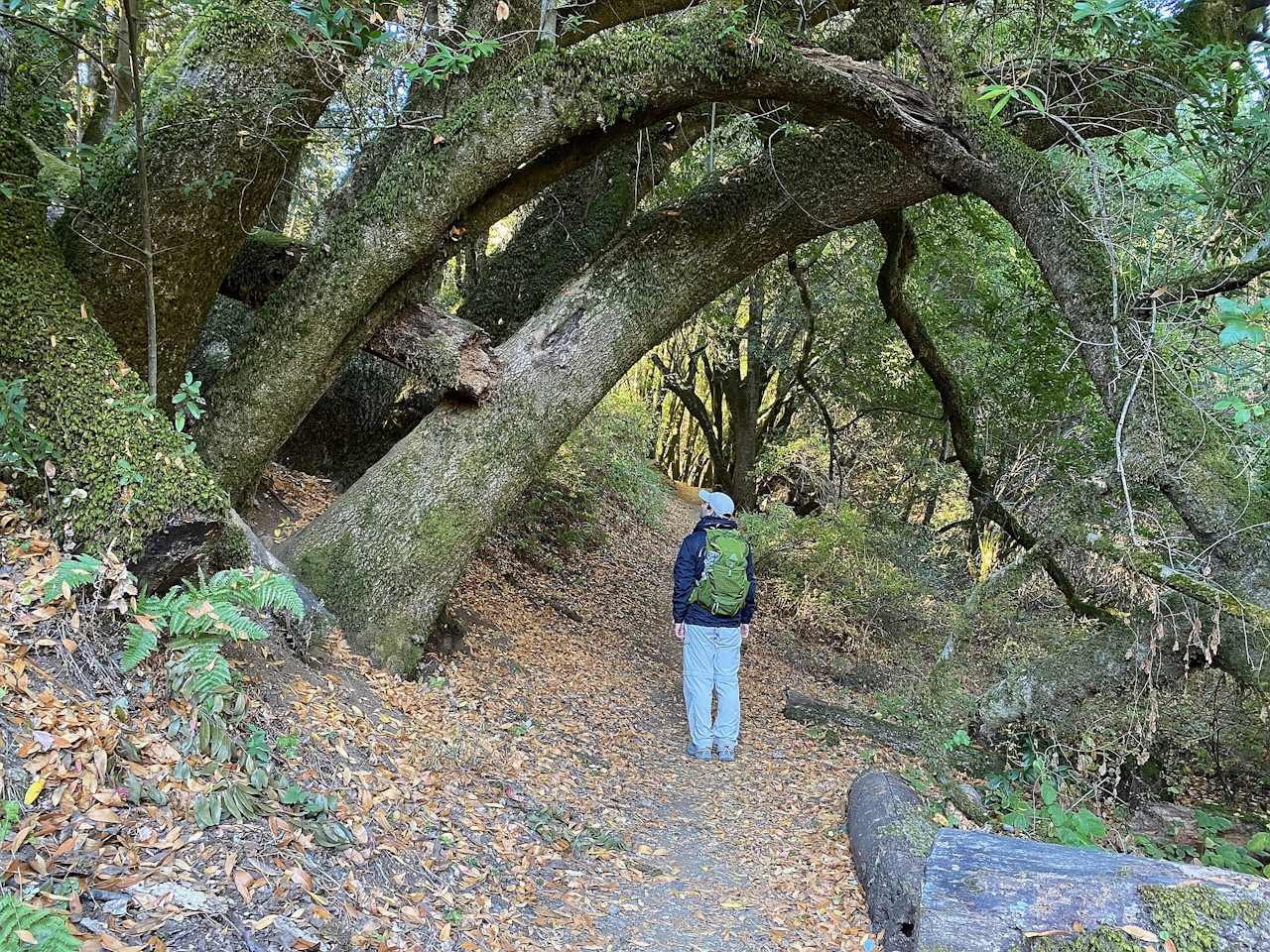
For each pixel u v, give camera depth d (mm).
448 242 5641
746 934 3666
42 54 4484
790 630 12125
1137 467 4590
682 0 6480
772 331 18406
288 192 8547
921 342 10250
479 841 3734
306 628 4609
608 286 6324
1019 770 5586
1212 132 4734
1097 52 5762
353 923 2668
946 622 12117
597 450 15227
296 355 5285
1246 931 2693
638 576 12930
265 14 4516
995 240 11047
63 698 2777
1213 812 5840
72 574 2994
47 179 4641
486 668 6508
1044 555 6148
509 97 5098
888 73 5262
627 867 4172
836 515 13633
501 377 6062
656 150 8766
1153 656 4871
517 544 10578
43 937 1881
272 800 3020
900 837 4109
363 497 5871
